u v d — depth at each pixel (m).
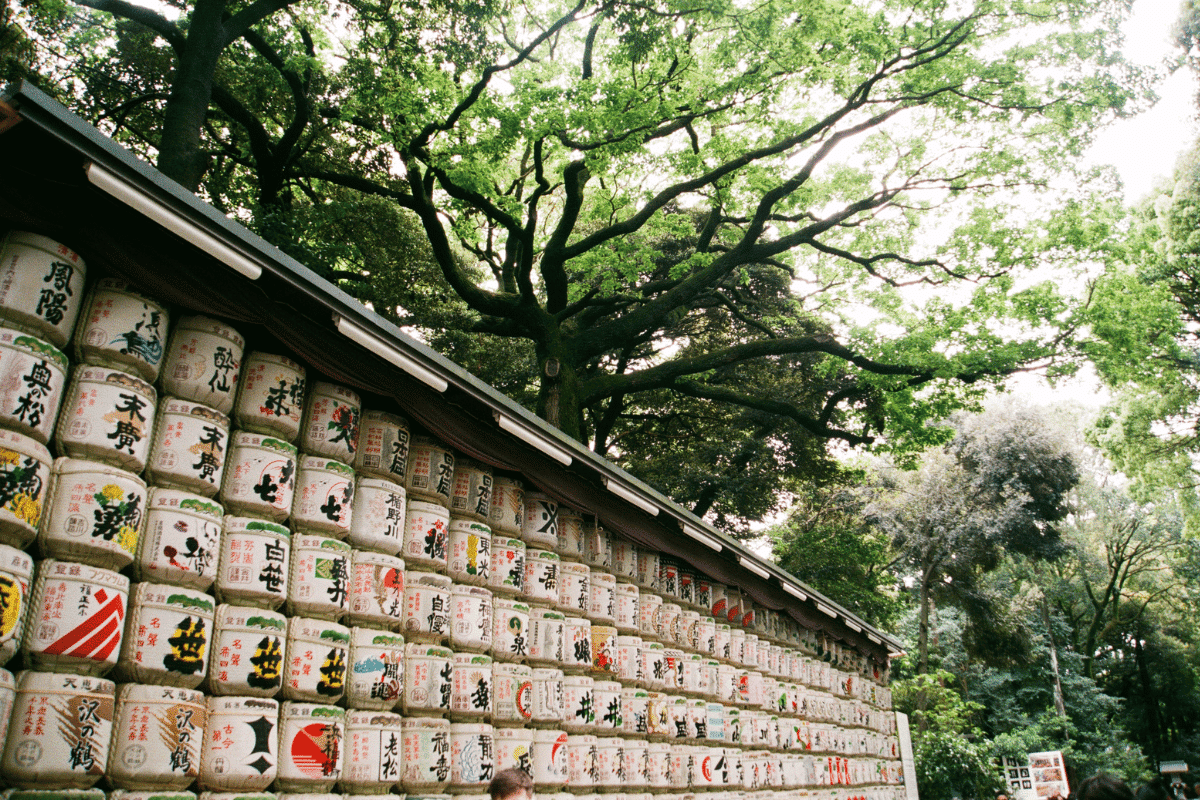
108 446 2.99
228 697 3.27
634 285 19.89
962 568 25.67
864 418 16.62
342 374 4.01
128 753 2.88
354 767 3.69
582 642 5.61
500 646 4.85
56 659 2.73
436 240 13.18
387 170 14.20
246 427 3.65
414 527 4.42
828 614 10.21
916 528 25.61
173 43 10.17
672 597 7.16
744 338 20.55
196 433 3.34
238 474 3.55
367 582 3.97
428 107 11.58
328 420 3.98
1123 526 30.78
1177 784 13.91
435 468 4.59
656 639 6.72
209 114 13.16
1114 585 32.34
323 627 3.69
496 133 11.83
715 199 13.91
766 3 11.70
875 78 12.87
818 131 13.09
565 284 13.80
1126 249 14.91
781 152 13.48
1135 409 24.23
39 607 2.75
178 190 3.03
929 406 15.93
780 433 19.98
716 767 6.99
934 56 13.02
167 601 3.09
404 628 4.21
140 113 12.54
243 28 9.98
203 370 3.40
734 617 8.19
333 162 14.09
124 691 2.96
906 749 12.20
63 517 2.83
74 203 3.00
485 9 11.64
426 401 4.52
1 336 2.74
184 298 3.33
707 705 7.19
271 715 3.38
